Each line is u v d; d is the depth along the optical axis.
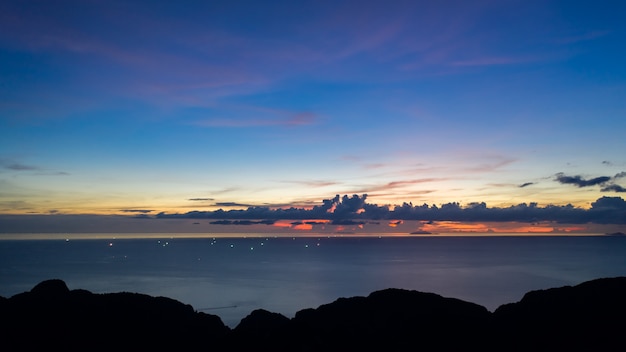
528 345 18.30
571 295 21.53
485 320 21.33
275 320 24.00
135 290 144.00
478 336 19.72
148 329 22.16
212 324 24.53
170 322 23.31
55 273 192.75
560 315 19.97
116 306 23.80
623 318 18.64
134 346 20.45
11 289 137.38
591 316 19.33
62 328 20.80
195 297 131.25
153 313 23.84
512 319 20.69
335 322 21.81
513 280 172.50
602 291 21.33
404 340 19.75
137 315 23.23
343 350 19.39
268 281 174.12
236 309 109.62
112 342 20.41
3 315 21.27
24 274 185.12
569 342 17.83
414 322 21.19
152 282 167.00
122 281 168.00
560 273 197.62
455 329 20.34
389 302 23.56
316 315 22.91
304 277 188.75
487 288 150.25
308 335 20.67
